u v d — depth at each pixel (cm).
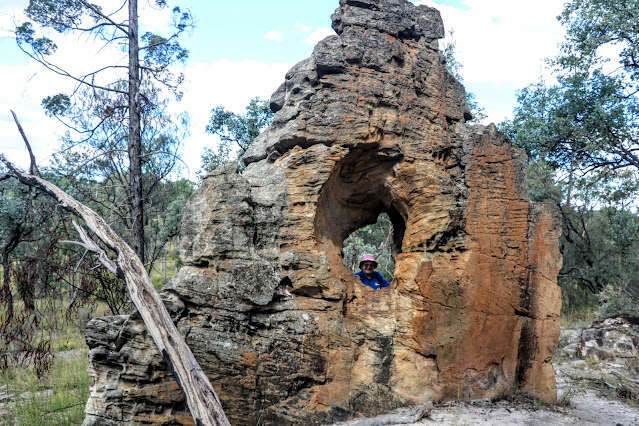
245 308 611
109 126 1406
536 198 1812
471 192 743
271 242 662
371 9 745
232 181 640
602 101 1734
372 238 2061
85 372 903
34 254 938
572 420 664
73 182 1401
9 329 925
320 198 704
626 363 1040
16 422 691
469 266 721
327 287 665
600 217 1891
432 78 775
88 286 999
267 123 1781
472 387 712
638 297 1697
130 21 1234
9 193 1306
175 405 579
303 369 629
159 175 1667
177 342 538
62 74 1154
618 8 1691
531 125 1822
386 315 714
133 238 1198
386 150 722
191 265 622
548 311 741
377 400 661
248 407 593
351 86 701
